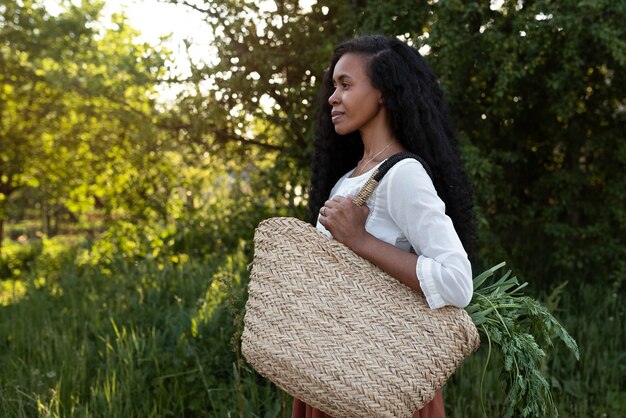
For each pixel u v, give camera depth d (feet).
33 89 26.68
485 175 13.82
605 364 11.56
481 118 15.35
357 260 5.23
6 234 60.23
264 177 17.95
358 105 5.67
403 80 5.64
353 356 5.06
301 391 5.16
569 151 16.40
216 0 15.03
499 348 6.25
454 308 5.21
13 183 32.14
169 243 19.66
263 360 5.22
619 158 15.44
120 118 18.72
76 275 16.79
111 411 9.07
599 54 14.82
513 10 13.35
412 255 5.16
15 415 9.32
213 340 10.75
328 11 15.92
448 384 10.61
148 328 11.59
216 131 17.34
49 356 10.69
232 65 15.60
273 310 5.23
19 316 13.57
